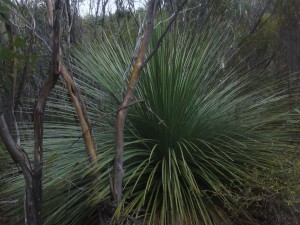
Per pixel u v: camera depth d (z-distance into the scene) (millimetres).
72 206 3777
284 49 6051
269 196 3518
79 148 3965
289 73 5602
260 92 4578
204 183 3922
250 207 3756
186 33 4543
